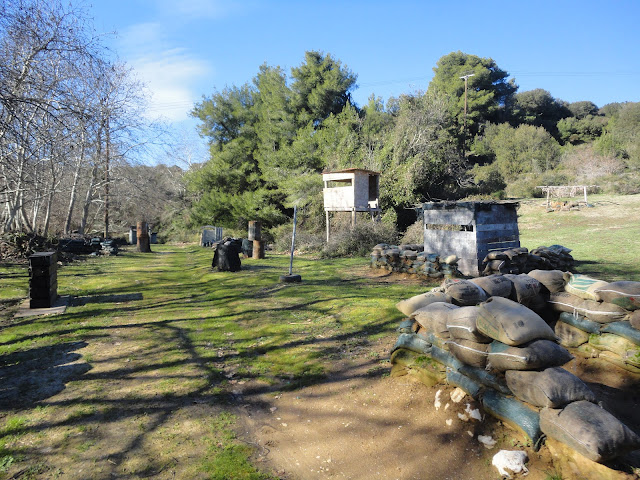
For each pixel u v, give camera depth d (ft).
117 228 119.75
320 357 16.11
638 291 11.46
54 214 82.48
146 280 37.50
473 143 136.05
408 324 13.47
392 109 103.91
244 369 15.64
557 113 169.07
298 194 74.43
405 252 33.50
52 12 37.40
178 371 15.55
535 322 9.80
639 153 110.11
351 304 23.35
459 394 11.16
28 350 17.83
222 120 109.09
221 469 9.64
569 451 8.49
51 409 12.57
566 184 106.32
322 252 52.70
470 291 13.00
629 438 7.88
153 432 11.30
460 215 30.66
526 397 9.26
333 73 93.20
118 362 16.48
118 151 71.36
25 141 30.83
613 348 11.96
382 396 12.57
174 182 139.23
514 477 8.67
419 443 10.23
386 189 67.87
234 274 38.17
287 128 95.96
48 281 25.40
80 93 42.78
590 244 45.11
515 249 28.84
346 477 9.41
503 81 160.56
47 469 9.61
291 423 11.86
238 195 101.24
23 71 34.12
